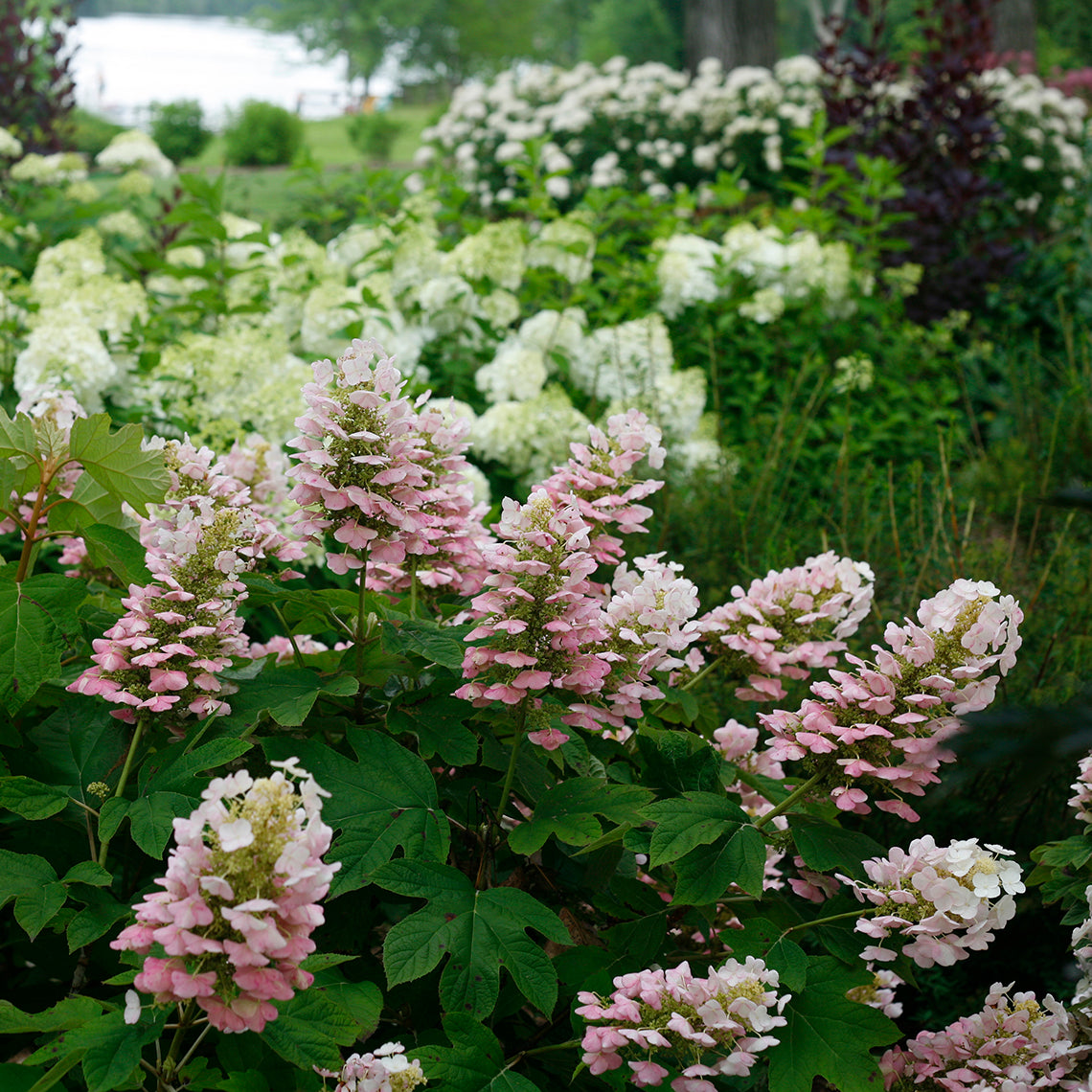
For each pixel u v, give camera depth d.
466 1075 1.64
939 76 8.27
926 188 8.02
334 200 6.98
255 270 4.99
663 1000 1.64
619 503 2.15
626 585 2.17
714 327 5.79
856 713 1.87
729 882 1.84
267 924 1.33
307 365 4.13
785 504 4.63
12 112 8.89
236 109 18.56
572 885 2.15
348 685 1.94
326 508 1.88
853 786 1.92
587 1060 1.62
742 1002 1.61
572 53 37.72
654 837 1.82
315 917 1.38
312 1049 1.56
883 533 4.14
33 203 6.45
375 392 1.87
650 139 11.30
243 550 2.07
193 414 3.81
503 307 4.98
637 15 26.11
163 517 2.07
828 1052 1.74
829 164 7.92
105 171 7.06
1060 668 3.32
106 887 1.91
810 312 5.93
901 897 1.75
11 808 1.73
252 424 3.97
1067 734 1.08
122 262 5.00
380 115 21.86
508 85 11.11
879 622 3.41
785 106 10.77
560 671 1.83
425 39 35.88
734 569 4.11
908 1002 2.84
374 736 1.95
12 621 1.89
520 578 1.83
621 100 11.55
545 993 1.70
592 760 2.21
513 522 1.84
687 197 6.60
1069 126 10.53
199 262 5.50
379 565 2.29
